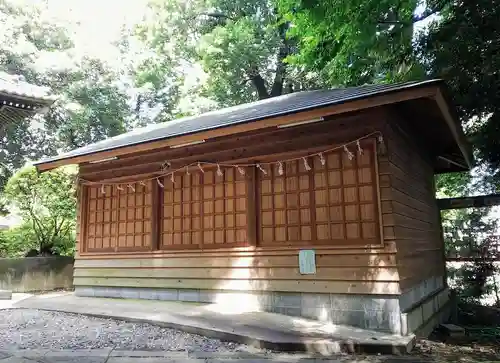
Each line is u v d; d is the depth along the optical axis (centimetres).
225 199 729
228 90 2034
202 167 750
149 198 816
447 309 857
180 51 2238
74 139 2305
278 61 2055
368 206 596
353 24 937
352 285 588
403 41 1074
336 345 483
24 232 1156
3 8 2120
